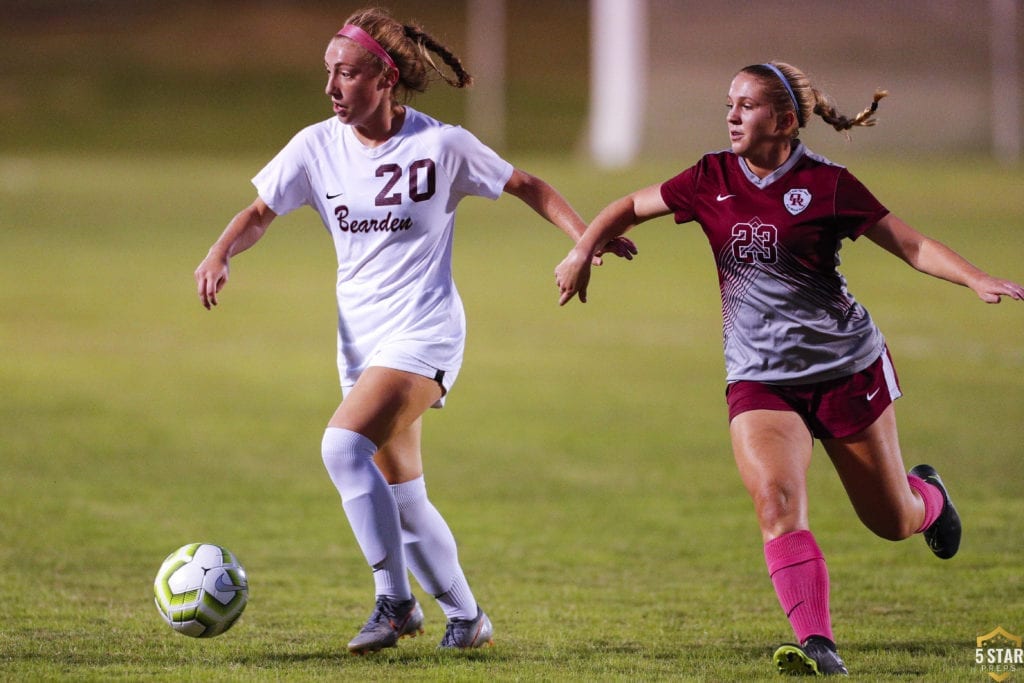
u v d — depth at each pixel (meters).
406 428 19.30
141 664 17.91
